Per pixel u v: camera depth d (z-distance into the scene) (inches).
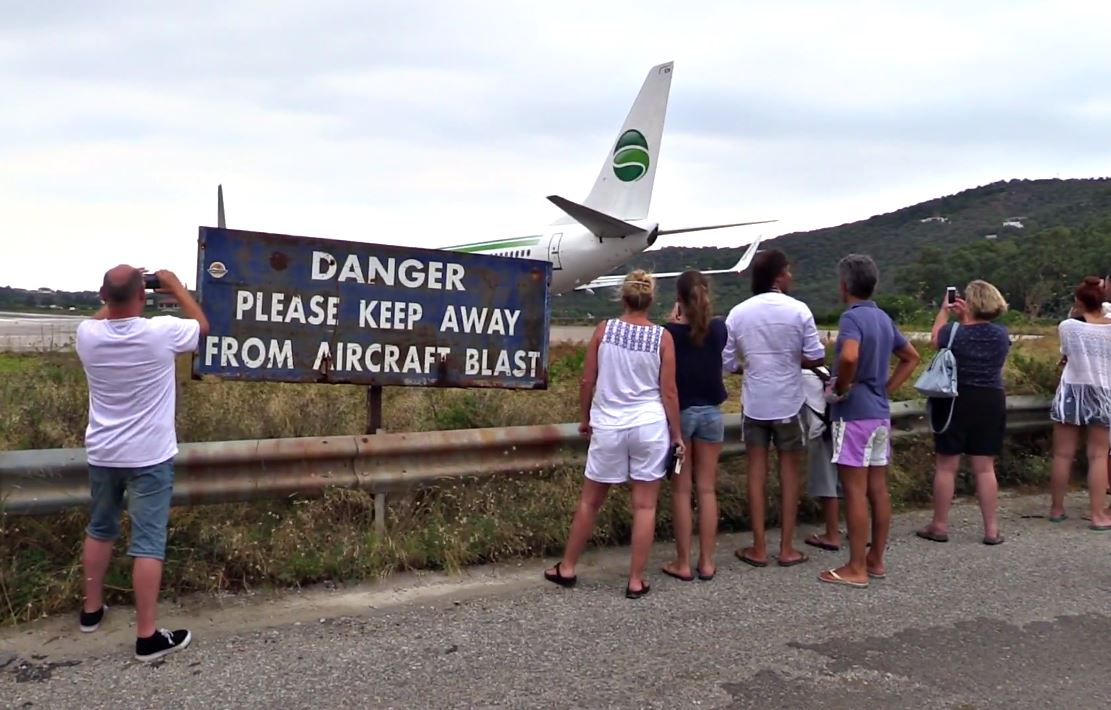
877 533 196.9
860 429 191.2
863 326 192.4
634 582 181.5
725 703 132.0
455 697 132.2
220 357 206.2
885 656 151.2
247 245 207.9
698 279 193.9
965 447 228.2
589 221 748.6
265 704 129.0
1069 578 197.6
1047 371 323.3
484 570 197.5
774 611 173.3
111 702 129.2
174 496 179.9
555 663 145.3
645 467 181.3
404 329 222.5
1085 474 309.3
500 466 217.8
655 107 836.6
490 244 869.8
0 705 128.0
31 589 163.6
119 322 146.9
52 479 171.0
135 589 144.0
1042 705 133.9
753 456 207.5
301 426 236.7
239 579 181.5
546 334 238.5
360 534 197.9
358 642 152.9
